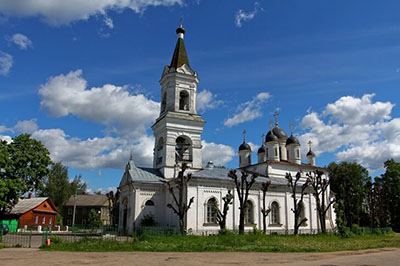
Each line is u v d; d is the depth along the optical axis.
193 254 20.89
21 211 61.50
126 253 21.17
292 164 50.91
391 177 68.25
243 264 16.39
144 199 39.72
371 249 26.72
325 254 22.02
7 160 47.75
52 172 83.00
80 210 91.69
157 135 45.84
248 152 59.56
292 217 44.78
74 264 15.95
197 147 43.75
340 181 72.12
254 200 41.78
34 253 20.95
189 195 37.28
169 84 45.00
